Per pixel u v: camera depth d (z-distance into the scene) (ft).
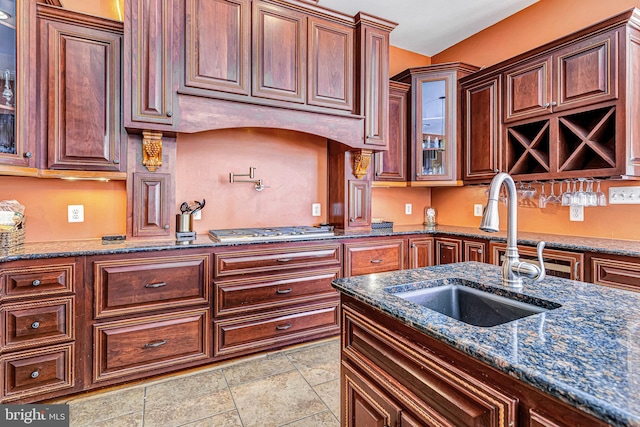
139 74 6.88
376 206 12.01
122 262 6.47
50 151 6.70
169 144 7.72
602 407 1.62
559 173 8.13
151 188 7.55
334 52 8.95
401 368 2.99
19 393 5.73
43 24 6.62
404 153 11.25
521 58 8.91
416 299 3.99
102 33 7.05
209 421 5.64
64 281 6.05
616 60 7.06
